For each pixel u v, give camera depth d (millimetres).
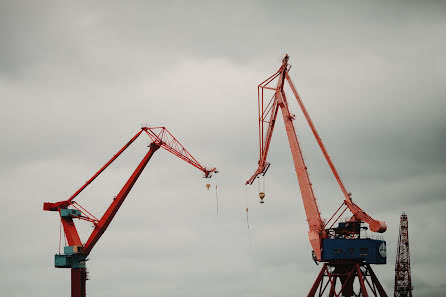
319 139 119750
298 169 118938
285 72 123312
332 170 118375
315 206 116688
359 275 112000
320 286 116062
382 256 114375
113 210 141500
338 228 115562
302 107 121312
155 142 141000
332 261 115500
